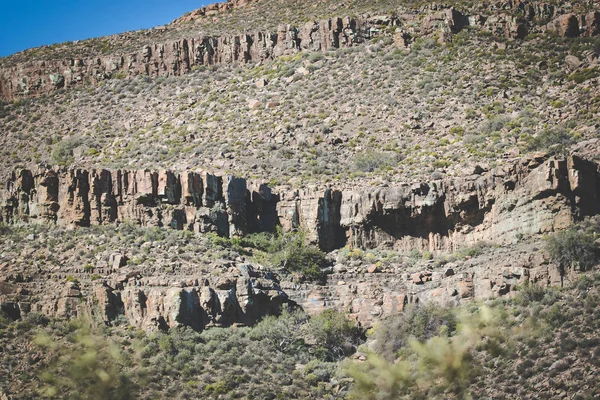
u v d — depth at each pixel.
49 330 78.00
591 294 75.88
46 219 93.88
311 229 98.50
